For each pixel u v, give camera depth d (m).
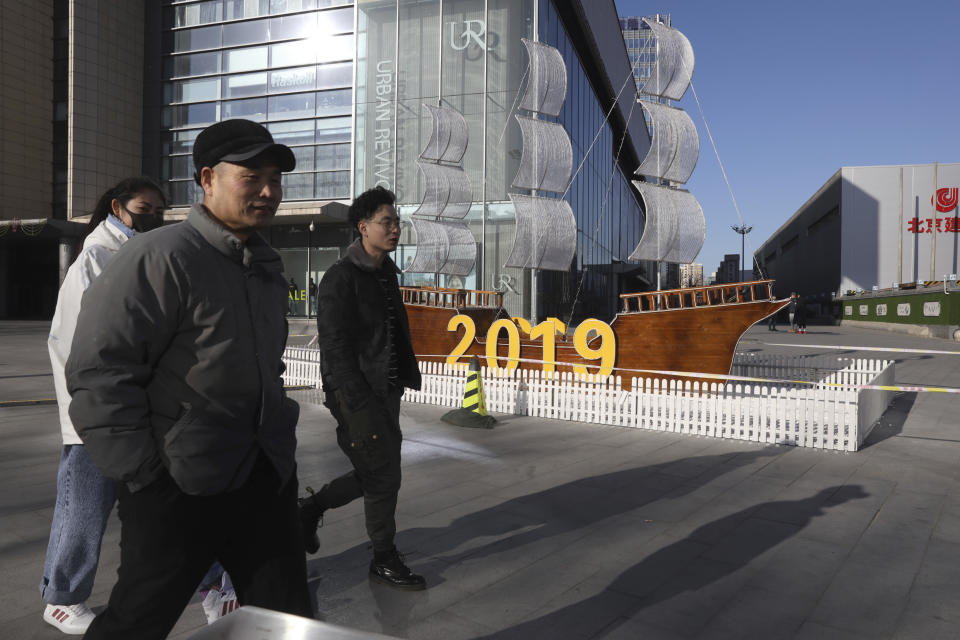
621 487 5.03
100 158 32.06
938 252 47.09
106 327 1.42
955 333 25.22
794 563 3.53
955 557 3.64
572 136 31.33
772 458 6.09
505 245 24.83
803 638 2.71
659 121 14.64
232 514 1.64
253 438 1.65
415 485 5.03
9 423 7.24
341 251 29.91
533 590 3.16
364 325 3.01
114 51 32.34
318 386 11.03
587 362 10.16
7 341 19.86
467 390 7.77
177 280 1.51
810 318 55.91
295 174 29.89
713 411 7.14
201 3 32.41
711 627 2.80
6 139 34.84
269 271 1.75
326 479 5.17
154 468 1.47
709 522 4.21
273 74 30.59
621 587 3.21
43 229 31.84
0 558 3.42
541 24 26.22
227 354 1.58
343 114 29.20
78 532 2.50
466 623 2.81
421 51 26.47
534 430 7.43
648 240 13.97
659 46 14.86
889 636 2.73
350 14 29.17
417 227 17.70
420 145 26.50
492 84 25.33
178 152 33.06
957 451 6.44
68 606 2.57
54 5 37.22
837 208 50.56
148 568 1.51
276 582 1.67
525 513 4.35
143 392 1.49
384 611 2.91
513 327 10.60
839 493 4.93
